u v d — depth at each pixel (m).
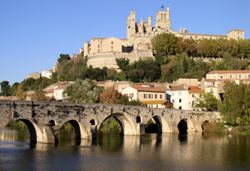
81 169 92.00
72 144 132.62
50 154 110.69
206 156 112.38
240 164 100.50
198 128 196.12
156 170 92.62
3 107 120.31
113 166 96.00
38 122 129.88
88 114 147.00
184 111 192.12
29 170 90.00
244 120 187.38
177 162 102.62
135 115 169.50
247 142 147.25
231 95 192.50
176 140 153.50
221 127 193.75
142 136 168.25
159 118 188.25
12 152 112.69
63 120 137.62
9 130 191.12
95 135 149.12
